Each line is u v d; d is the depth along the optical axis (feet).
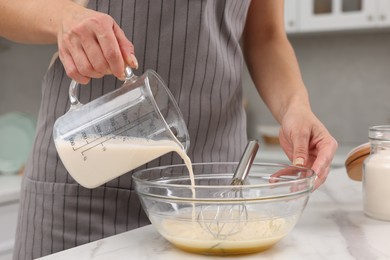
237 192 2.00
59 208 2.89
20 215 3.15
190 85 2.92
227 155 3.18
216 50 2.99
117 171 2.31
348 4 7.89
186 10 2.84
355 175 3.14
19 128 7.83
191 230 2.03
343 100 9.09
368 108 8.89
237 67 3.24
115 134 2.26
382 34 8.70
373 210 2.61
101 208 2.86
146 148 2.25
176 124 2.30
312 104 9.36
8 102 10.16
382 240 2.26
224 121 3.16
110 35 2.05
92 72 2.14
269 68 3.57
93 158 2.29
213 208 2.01
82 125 2.28
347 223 2.54
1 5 2.49
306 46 9.34
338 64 9.09
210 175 2.50
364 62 8.87
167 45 2.85
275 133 8.86
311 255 2.06
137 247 2.18
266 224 2.02
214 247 2.02
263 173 2.56
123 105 2.22
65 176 2.87
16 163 7.72
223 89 3.07
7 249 6.33
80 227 2.88
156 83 2.28
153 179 2.38
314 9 8.17
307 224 2.53
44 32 2.36
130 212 2.88
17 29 2.50
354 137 9.03
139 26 2.83
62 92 2.90
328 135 2.74
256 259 2.03
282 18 3.75
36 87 9.89
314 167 2.53
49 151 2.92
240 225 2.00
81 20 2.10
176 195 2.03
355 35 8.91
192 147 3.01
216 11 3.05
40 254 2.96
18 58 10.00
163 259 2.03
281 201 2.05
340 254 2.06
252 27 3.72
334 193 3.21
